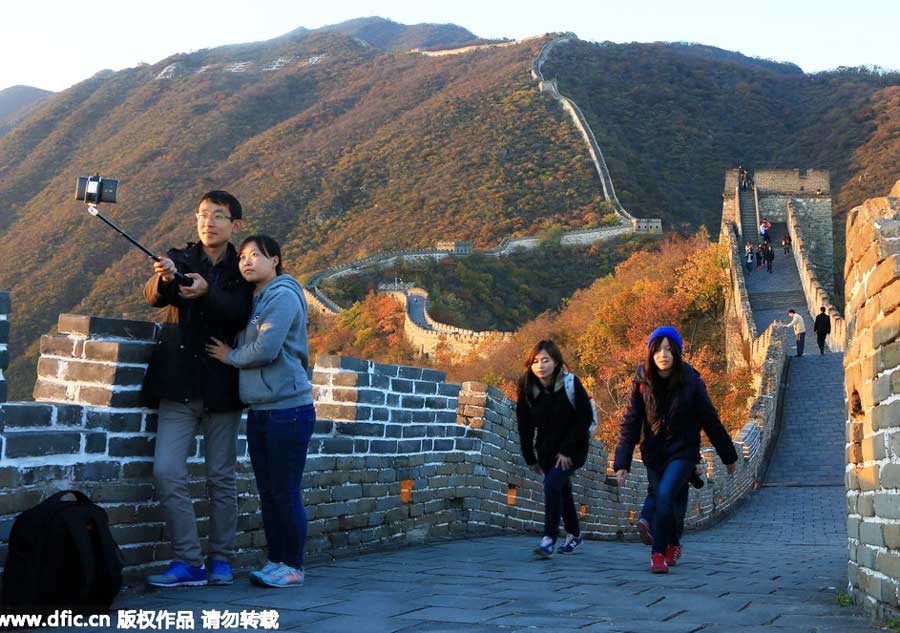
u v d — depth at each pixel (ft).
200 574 18.17
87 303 369.71
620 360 128.88
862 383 17.49
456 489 29.89
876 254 16.25
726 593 19.04
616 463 24.90
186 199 495.82
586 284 329.72
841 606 17.70
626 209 394.32
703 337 159.74
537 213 394.73
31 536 14.49
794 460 74.59
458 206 412.57
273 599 16.89
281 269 19.31
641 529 24.13
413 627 14.44
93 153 605.73
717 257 165.17
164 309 18.72
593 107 523.29
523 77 542.16
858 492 17.83
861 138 461.78
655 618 15.64
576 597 17.87
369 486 25.22
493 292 317.63
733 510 60.03
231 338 18.61
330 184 479.41
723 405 110.52
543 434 26.48
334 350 270.26
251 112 653.71
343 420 24.63
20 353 341.82
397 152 492.54
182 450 18.07
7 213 538.47
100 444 17.19
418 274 325.62
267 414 18.35
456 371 200.23
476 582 19.77
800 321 103.55
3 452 15.26
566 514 27.99
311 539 22.85
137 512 17.99
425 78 618.85
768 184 215.92
